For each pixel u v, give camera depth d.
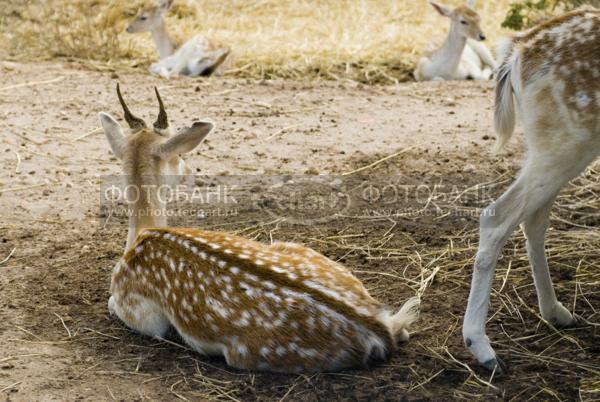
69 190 11.46
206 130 8.31
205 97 15.40
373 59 18.09
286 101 15.26
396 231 10.38
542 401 7.05
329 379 7.19
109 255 9.78
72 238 10.20
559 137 7.27
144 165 8.34
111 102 14.91
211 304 7.41
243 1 21.41
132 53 18.53
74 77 16.38
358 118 14.36
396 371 7.38
